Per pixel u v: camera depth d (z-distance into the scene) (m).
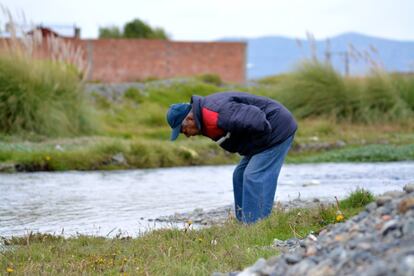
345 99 31.89
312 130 29.17
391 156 24.02
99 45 45.72
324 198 14.04
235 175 10.95
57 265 8.34
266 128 10.23
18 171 21.52
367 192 11.06
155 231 10.27
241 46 48.06
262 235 9.17
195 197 16.20
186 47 47.31
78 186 18.28
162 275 7.54
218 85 43.34
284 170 21.36
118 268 8.02
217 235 9.43
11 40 28.41
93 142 25.14
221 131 10.27
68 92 28.12
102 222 12.86
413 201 6.07
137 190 17.52
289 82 33.00
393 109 31.59
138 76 46.41
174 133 10.47
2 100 26.48
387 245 5.46
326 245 6.21
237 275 6.45
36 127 26.66
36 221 13.10
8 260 8.75
